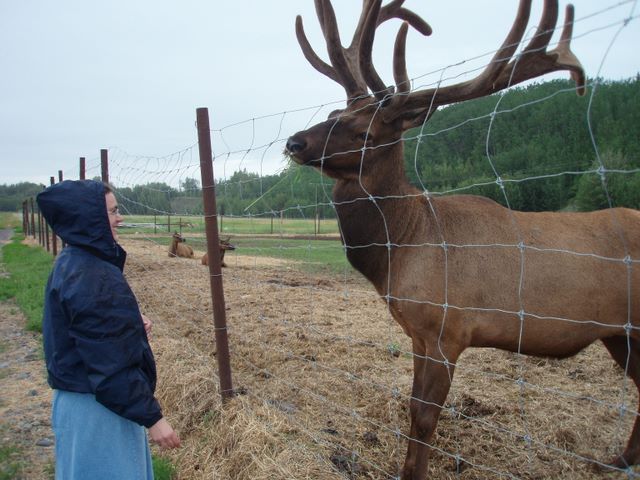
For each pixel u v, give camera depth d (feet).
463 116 59.26
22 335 23.61
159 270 40.98
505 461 11.14
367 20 10.25
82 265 7.21
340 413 13.38
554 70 8.81
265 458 10.77
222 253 45.47
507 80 9.24
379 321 23.53
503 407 13.51
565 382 15.58
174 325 22.58
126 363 7.11
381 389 14.82
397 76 10.50
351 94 11.44
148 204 20.93
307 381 15.58
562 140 54.34
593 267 9.83
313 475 10.22
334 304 27.53
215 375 14.96
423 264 10.29
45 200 7.30
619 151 34.50
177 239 55.52
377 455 11.39
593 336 10.13
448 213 10.66
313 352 18.37
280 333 20.77
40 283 35.12
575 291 9.84
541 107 56.65
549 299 9.89
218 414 12.91
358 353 18.29
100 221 7.32
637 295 9.80
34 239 83.20
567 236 10.07
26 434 14.02
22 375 18.45
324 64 12.59
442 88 10.06
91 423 7.46
